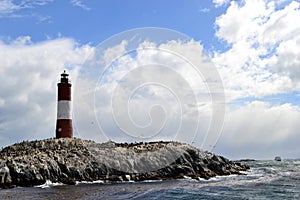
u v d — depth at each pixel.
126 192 41.31
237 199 37.19
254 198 37.97
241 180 55.06
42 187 46.22
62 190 43.34
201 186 46.88
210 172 61.88
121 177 53.34
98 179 52.56
